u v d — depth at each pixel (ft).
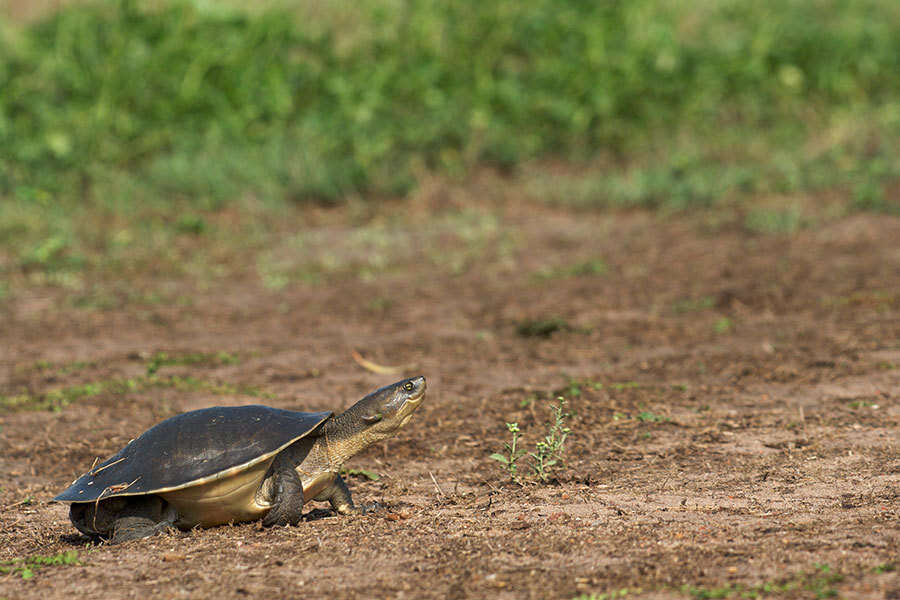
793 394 61.98
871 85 169.27
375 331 86.79
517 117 156.25
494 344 80.69
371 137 146.82
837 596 28.94
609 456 50.42
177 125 148.15
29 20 161.68
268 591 31.99
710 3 183.73
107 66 147.23
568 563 33.47
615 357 74.49
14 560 36.83
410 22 162.30
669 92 161.38
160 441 39.73
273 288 104.37
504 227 126.93
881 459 47.75
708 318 85.25
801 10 181.06
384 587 31.91
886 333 75.46
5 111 141.18
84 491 38.86
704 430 54.65
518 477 46.98
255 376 72.69
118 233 122.42
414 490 46.70
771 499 41.98
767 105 164.25
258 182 137.18
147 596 32.12
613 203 134.92
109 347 82.84
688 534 36.63
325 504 44.96
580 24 163.43
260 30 154.40
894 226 113.50
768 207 125.29
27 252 114.42
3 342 84.64
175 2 154.81
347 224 130.62
